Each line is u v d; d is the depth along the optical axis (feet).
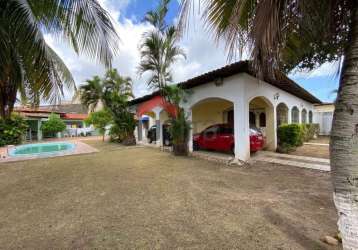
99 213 13.82
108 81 54.39
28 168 28.84
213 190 18.02
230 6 10.75
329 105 65.51
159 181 21.15
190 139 37.96
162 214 13.46
